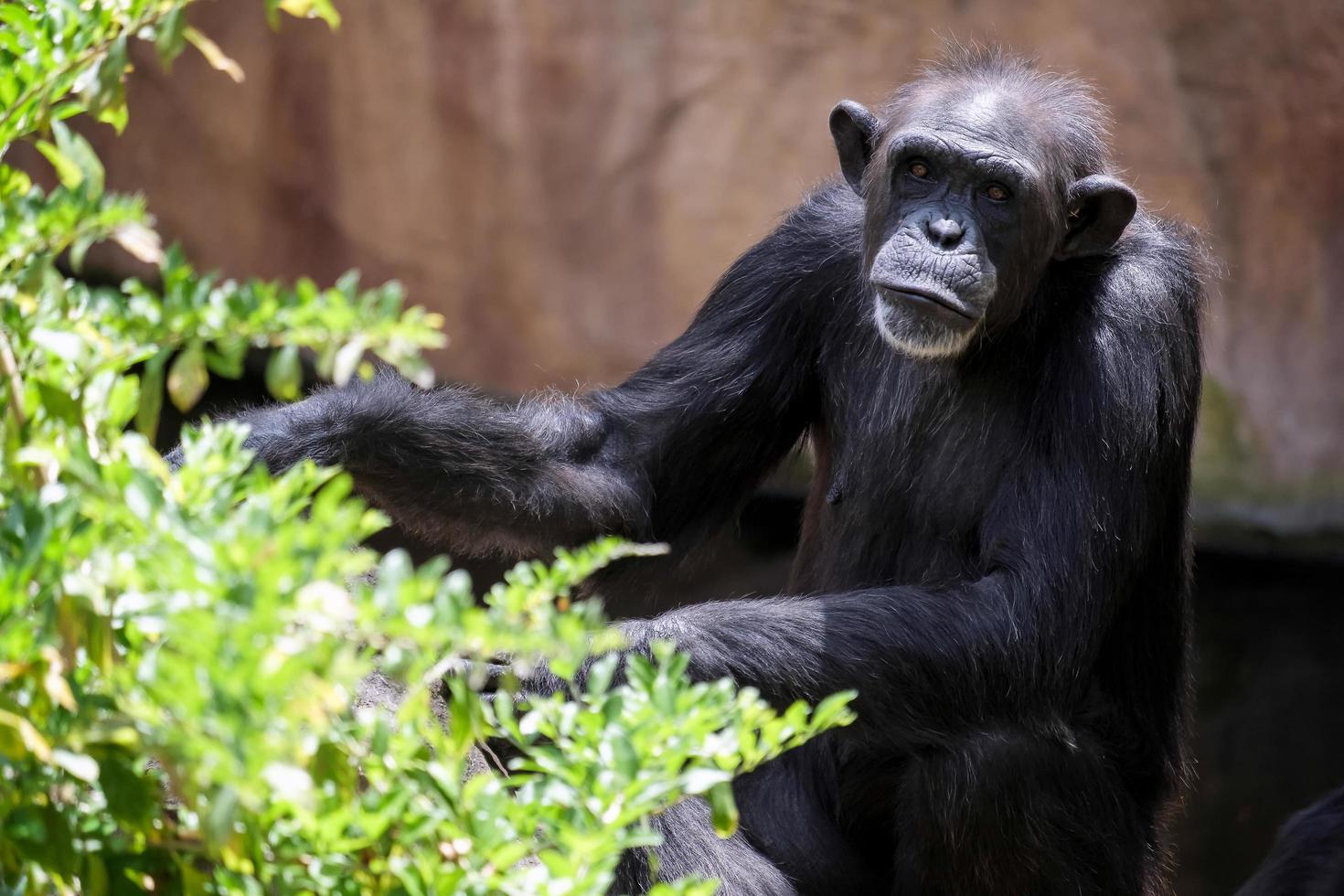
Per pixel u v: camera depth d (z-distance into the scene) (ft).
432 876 20.58
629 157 90.94
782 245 53.52
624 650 41.88
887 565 51.26
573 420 51.03
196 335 20.34
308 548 17.92
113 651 20.12
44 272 21.02
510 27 89.61
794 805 50.62
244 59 89.15
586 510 49.67
